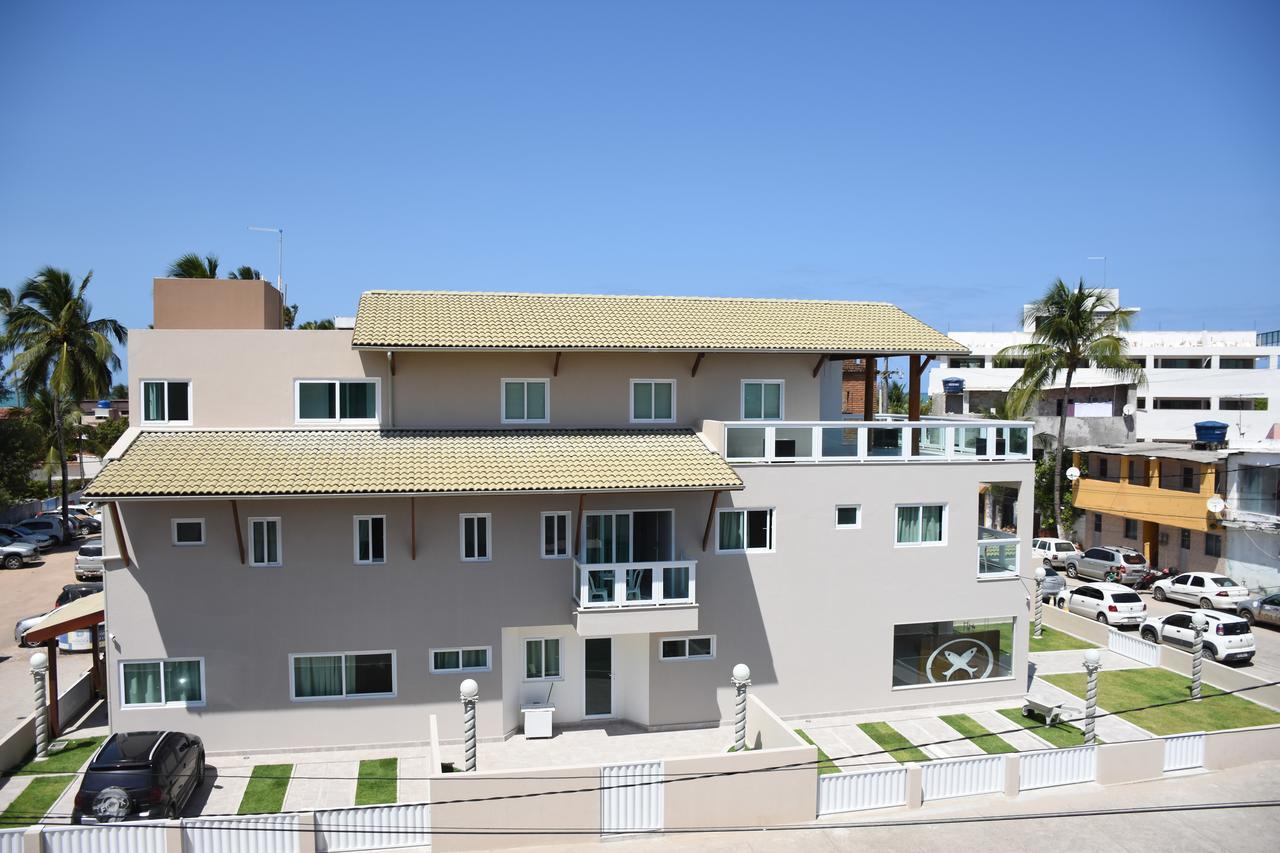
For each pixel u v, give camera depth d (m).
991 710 24.73
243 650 20.78
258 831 15.87
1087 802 19.31
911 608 24.44
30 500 61.38
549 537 22.16
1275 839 17.89
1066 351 46.56
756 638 23.39
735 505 23.06
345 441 22.23
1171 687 26.73
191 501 19.81
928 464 24.39
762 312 27.47
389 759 20.94
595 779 17.47
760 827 18.16
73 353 50.88
